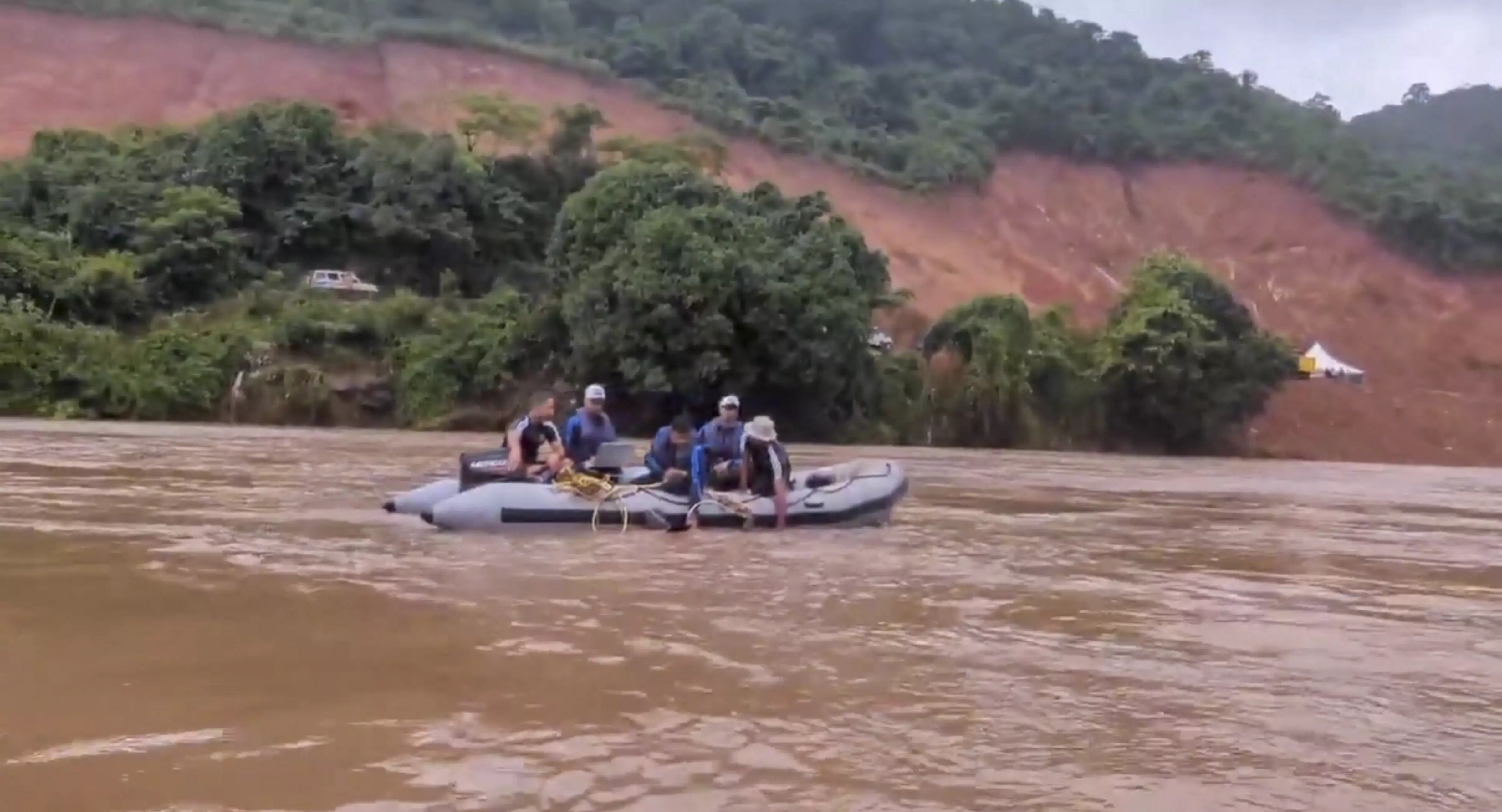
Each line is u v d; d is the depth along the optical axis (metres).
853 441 31.12
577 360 28.41
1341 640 6.09
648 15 71.00
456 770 3.54
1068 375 35.72
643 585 6.88
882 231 50.97
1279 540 11.03
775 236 31.09
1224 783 3.72
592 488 9.58
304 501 10.84
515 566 7.50
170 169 36.19
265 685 4.43
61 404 26.75
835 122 60.72
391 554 7.85
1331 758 4.02
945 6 77.38
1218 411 36.81
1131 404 36.28
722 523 9.80
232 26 53.97
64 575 6.58
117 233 33.03
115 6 52.53
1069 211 57.75
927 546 9.29
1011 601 6.84
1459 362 51.31
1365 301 53.44
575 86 56.62
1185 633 6.08
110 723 3.94
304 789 3.35
